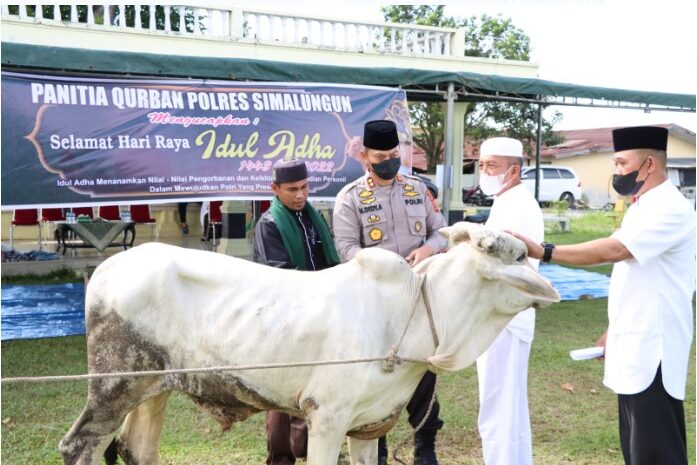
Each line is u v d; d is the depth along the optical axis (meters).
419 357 2.95
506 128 25.28
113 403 2.99
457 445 4.75
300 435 4.02
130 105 7.24
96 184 7.15
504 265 2.91
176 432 4.82
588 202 31.27
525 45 25.12
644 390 3.26
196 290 2.98
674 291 3.28
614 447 4.73
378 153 3.83
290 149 7.92
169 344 2.96
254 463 4.36
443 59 13.59
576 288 10.79
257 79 7.84
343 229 3.92
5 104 6.71
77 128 7.03
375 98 8.28
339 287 2.96
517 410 3.86
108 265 3.05
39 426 4.82
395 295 2.97
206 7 11.47
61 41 10.41
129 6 14.03
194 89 7.50
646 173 3.30
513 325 3.79
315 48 12.25
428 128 23.62
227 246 11.42
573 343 7.42
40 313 8.18
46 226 13.45
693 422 5.18
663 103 10.61
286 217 3.74
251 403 3.02
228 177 7.69
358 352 2.84
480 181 4.09
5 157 6.76
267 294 2.95
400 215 3.93
